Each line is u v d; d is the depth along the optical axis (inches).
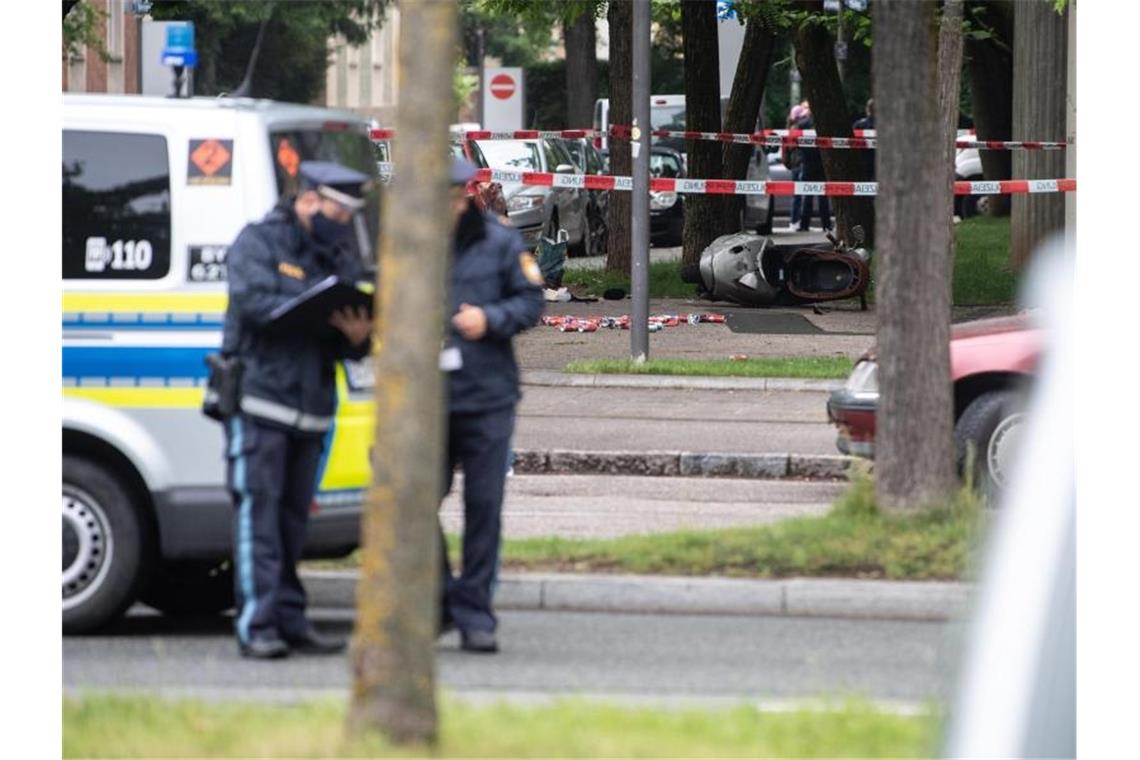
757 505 1790.1
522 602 1369.3
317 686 1123.3
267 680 1136.2
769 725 964.6
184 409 1244.5
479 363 1190.9
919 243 1448.1
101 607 1252.5
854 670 1179.3
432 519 914.7
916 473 1449.3
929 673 1168.2
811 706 1008.9
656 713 992.9
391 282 916.0
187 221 1257.4
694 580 1364.4
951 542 1395.2
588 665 1188.5
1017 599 433.4
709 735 946.7
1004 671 425.7
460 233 1200.8
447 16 915.4
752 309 3373.5
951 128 2422.5
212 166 1261.1
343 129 1326.3
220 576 1389.0
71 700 1011.3
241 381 1161.4
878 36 1454.2
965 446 1690.5
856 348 2837.1
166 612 1390.3
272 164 1266.0
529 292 1197.7
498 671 1167.6
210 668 1166.3
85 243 1259.8
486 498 1202.0
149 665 1175.0
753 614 1355.8
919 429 1448.1
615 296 3563.0
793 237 4845.0
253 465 1168.2
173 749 910.4
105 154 1267.2
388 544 911.0
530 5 3956.7
